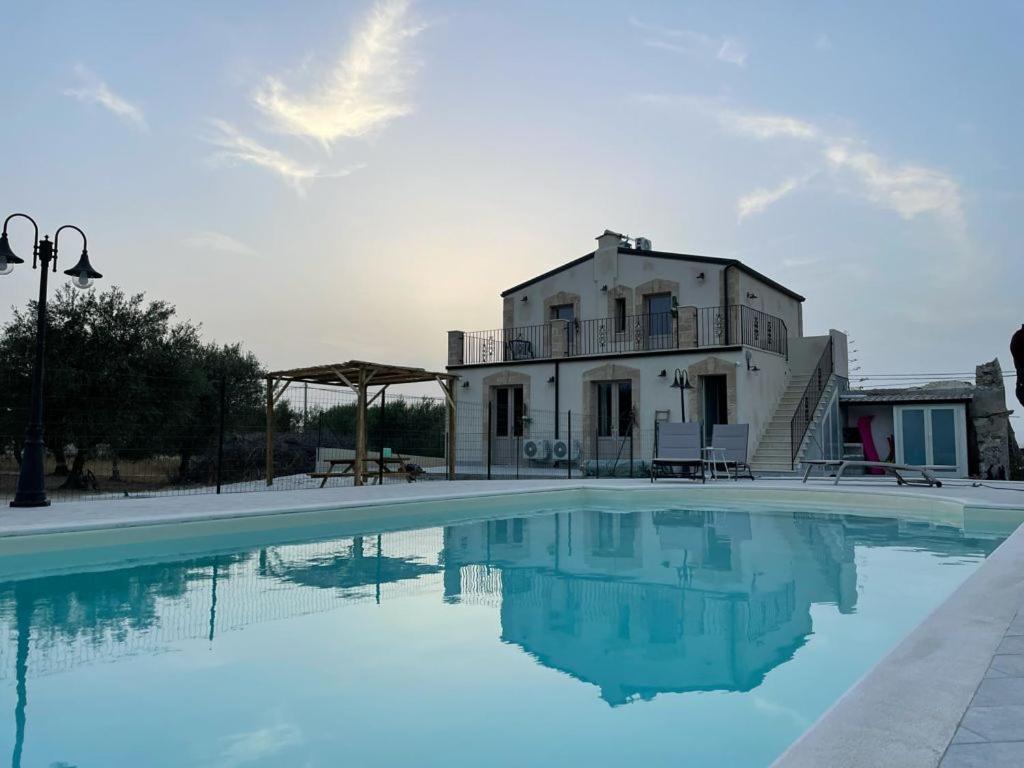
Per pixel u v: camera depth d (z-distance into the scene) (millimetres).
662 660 3338
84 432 13305
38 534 6055
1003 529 7852
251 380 19703
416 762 2244
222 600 4672
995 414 17531
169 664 3309
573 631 3879
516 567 5883
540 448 17625
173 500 8938
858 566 5805
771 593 4824
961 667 2266
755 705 2754
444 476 16188
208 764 2234
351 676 3133
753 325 17547
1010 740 1695
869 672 2223
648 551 6676
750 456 16031
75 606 4508
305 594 4859
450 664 3295
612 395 17734
